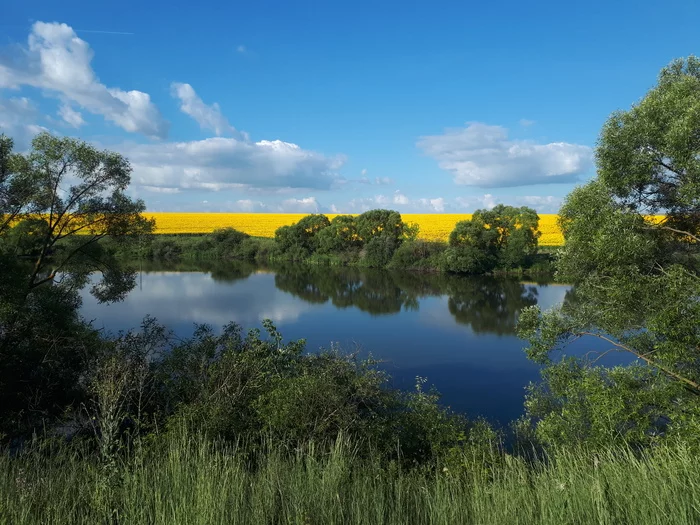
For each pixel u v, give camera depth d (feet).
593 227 28.86
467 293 123.75
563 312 34.40
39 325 40.83
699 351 25.88
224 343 33.24
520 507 11.68
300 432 21.07
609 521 10.07
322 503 11.38
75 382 38.68
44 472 14.12
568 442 25.84
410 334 79.61
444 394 51.90
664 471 13.10
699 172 24.91
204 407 22.76
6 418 31.27
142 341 37.01
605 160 29.53
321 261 194.49
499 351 69.56
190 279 145.07
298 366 32.45
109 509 10.93
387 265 175.63
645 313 28.17
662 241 30.89
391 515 11.64
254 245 212.02
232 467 13.42
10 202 46.55
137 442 16.44
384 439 25.12
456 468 20.54
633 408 25.64
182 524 10.18
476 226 160.86
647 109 27.55
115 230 55.47
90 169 51.13
